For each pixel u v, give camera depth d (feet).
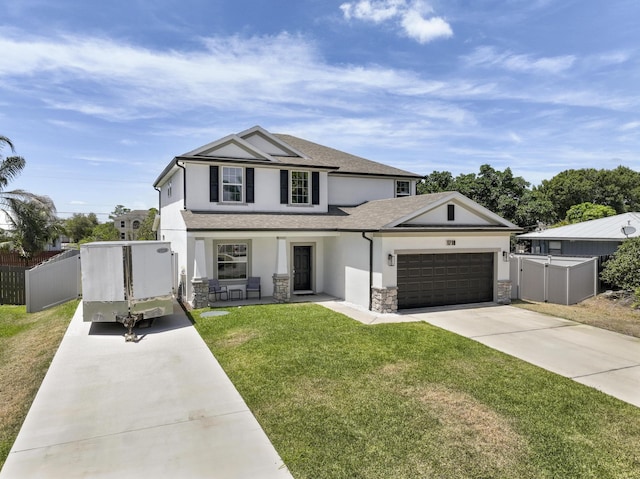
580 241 74.69
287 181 55.11
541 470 14.92
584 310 45.14
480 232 46.26
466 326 36.52
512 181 118.01
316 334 32.71
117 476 14.39
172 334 32.96
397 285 43.34
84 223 207.10
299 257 54.49
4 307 47.19
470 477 14.46
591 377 24.40
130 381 23.16
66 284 48.60
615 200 175.22
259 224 47.70
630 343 31.73
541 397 21.27
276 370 24.70
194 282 43.60
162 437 17.10
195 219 46.37
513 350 29.50
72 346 29.86
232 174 52.19
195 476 14.43
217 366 25.58
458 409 19.75
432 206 44.14
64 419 18.65
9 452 15.94
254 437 17.11
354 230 45.52
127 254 33.40
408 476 14.47
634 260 48.67
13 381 23.49
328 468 14.89
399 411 19.45
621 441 17.06
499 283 48.08
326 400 20.65
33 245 72.38
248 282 50.26
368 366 25.54
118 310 33.14
